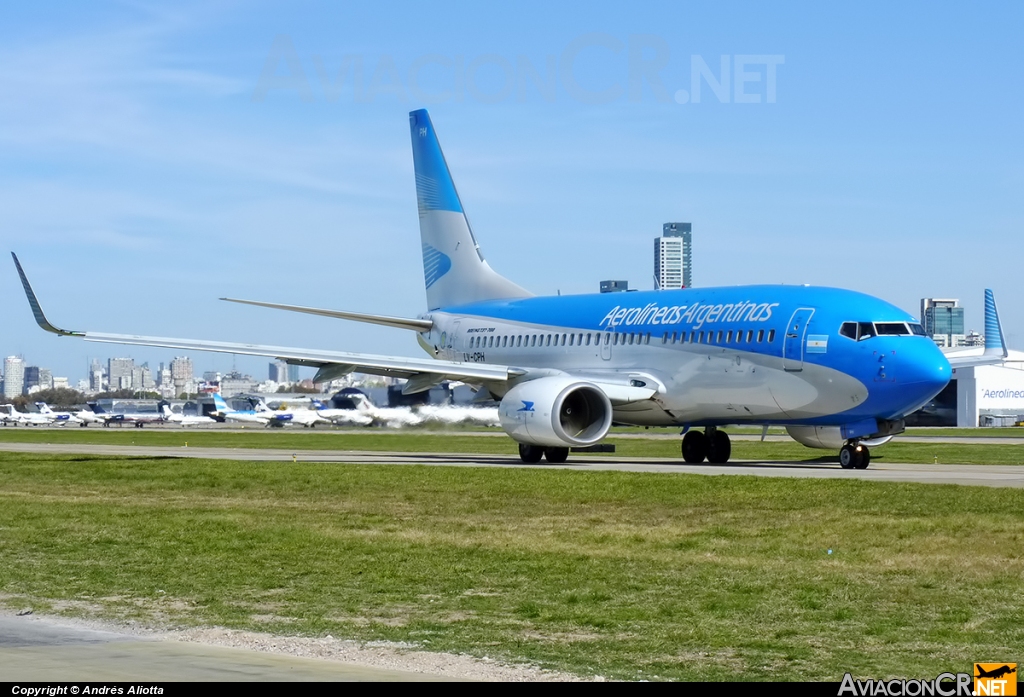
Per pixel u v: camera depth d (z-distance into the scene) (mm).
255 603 14508
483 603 14406
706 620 13297
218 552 18641
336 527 21656
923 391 33562
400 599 14719
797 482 27812
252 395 156625
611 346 40156
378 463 38656
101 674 10641
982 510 22562
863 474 32219
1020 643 12148
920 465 38188
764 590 15031
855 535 19688
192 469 35406
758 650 11852
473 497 26766
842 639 12328
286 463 37938
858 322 34219
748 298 36906
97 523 22453
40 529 21594
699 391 37344
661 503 24953
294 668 11016
